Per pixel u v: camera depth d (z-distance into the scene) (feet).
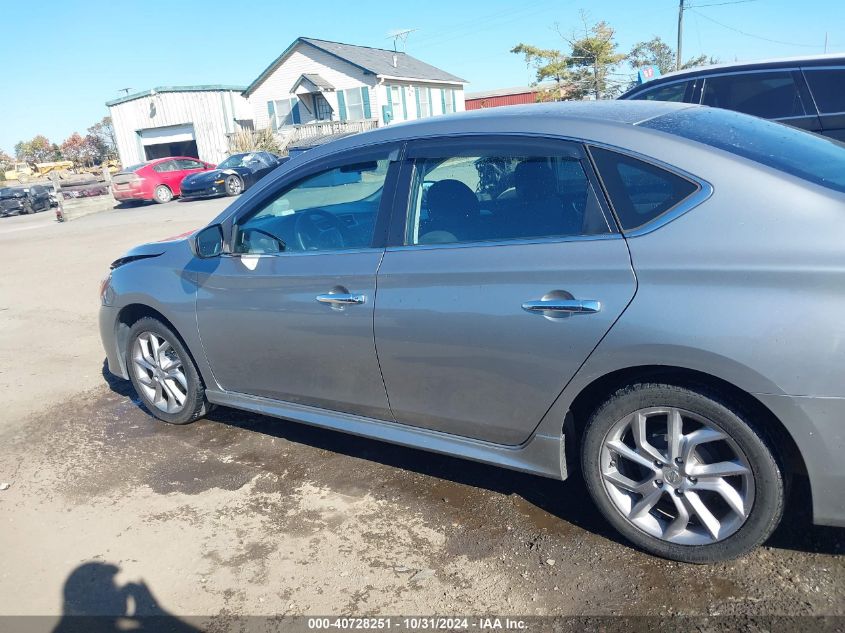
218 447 13.60
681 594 8.42
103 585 9.63
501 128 9.68
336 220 11.30
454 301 9.51
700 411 8.18
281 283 11.51
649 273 8.14
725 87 22.81
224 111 126.93
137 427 14.93
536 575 9.05
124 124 129.59
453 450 10.41
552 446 9.35
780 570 8.61
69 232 57.41
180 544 10.43
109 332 15.20
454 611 8.55
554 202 9.07
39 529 11.17
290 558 9.88
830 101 21.26
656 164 8.46
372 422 11.28
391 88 119.03
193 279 13.04
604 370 8.52
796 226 7.58
